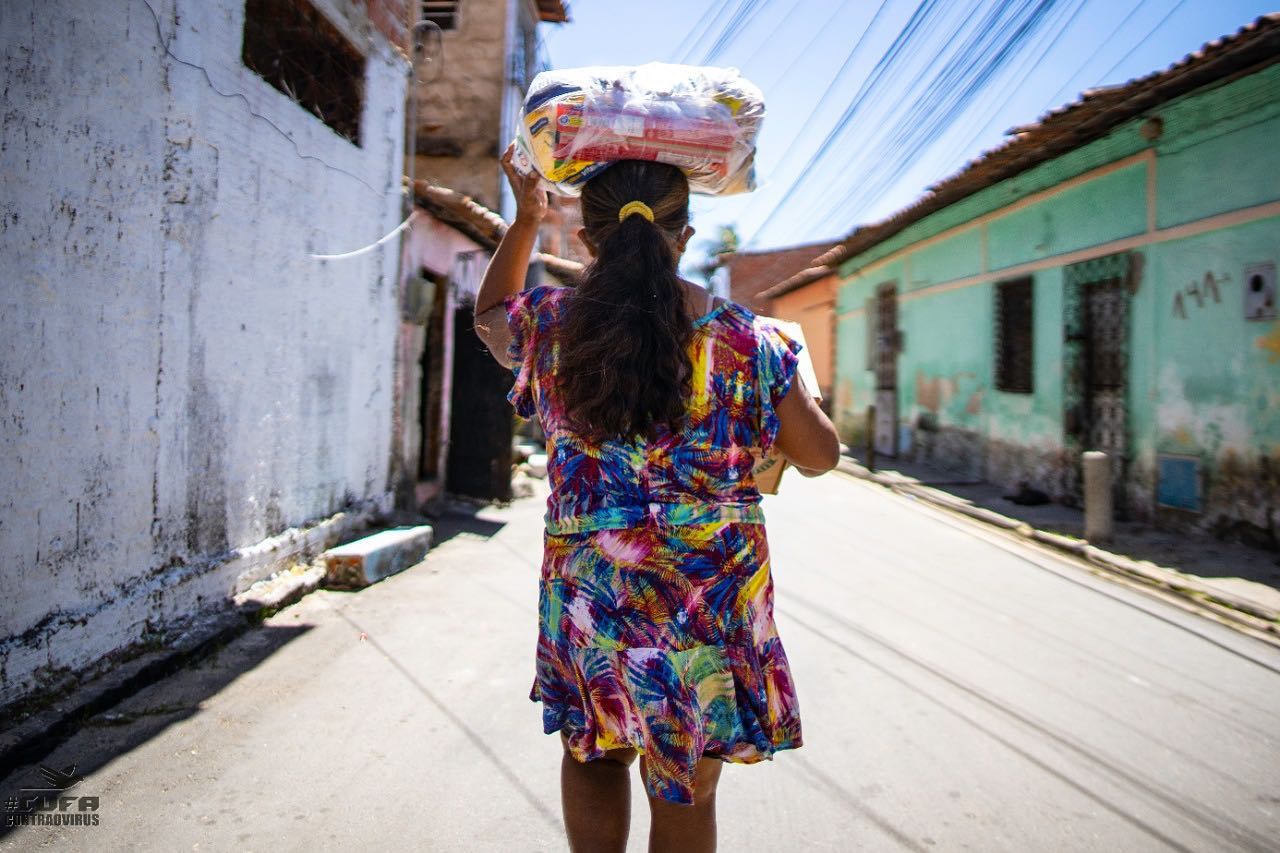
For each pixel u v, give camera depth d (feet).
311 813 8.05
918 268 43.29
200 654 12.32
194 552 13.52
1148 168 25.43
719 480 4.34
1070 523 25.46
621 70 4.72
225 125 14.07
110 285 11.19
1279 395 20.92
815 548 21.65
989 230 35.55
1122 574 19.58
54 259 10.11
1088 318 28.89
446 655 12.70
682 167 4.75
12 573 9.55
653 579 4.19
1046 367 31.12
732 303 4.58
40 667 9.94
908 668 12.72
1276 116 20.86
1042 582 18.62
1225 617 16.11
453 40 38.22
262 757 9.22
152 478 12.28
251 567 15.14
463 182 38.14
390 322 22.57
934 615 15.69
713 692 4.22
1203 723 10.93
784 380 4.48
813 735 10.25
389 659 12.48
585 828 4.76
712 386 4.34
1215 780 9.33
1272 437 21.11
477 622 14.43
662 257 4.49
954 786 9.02
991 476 35.19
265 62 16.94
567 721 4.52
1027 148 28.09
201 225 13.41
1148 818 8.45
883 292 48.55
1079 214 29.01
